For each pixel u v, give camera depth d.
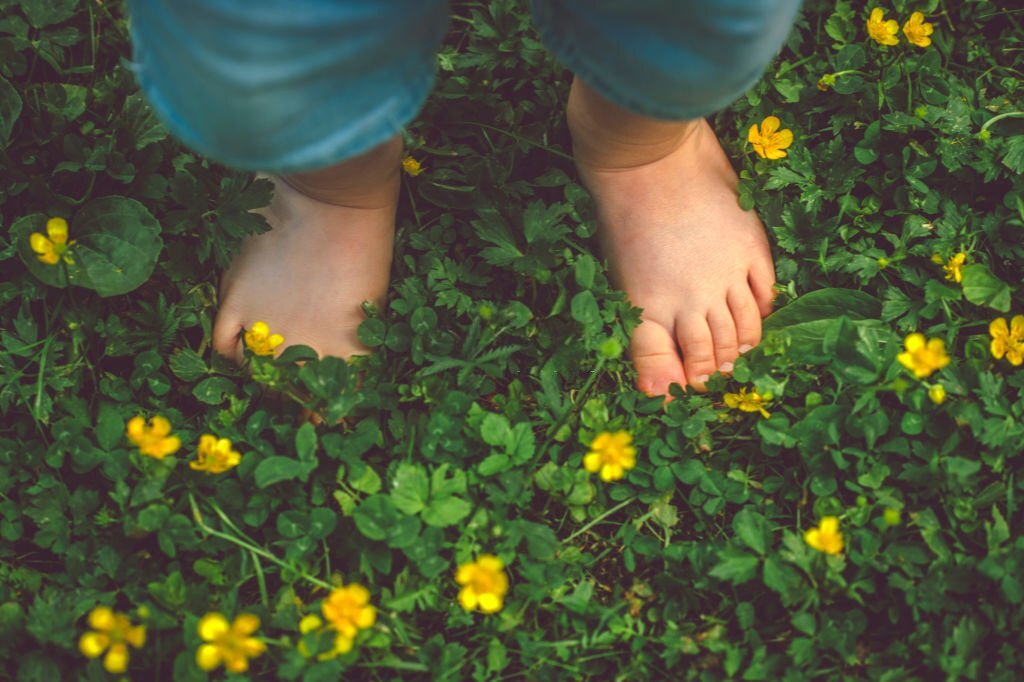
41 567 0.58
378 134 0.49
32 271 0.59
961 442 0.57
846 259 0.62
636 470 0.59
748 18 0.47
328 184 0.58
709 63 0.48
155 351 0.60
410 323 0.60
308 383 0.57
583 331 0.61
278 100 0.46
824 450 0.58
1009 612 0.55
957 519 0.57
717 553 0.56
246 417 0.59
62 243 0.58
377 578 0.57
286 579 0.56
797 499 0.58
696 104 0.50
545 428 0.60
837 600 0.56
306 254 0.60
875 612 0.56
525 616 0.56
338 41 0.46
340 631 0.53
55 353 0.60
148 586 0.55
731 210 0.62
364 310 0.60
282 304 0.60
